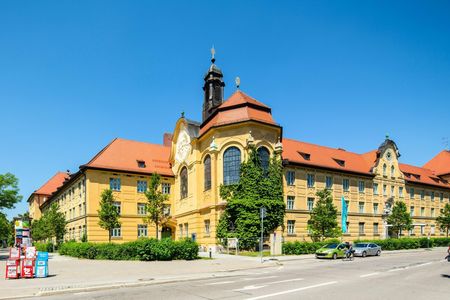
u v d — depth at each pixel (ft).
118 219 150.82
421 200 217.77
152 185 135.54
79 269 75.15
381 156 195.42
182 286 52.26
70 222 178.60
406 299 40.27
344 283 52.90
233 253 118.73
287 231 149.18
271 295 42.50
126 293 46.62
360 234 176.35
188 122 158.40
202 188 142.61
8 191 148.87
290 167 154.81
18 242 166.20
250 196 125.29
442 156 262.88
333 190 169.27
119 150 168.14
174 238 166.30
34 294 45.75
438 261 95.55
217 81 166.91
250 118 131.13
